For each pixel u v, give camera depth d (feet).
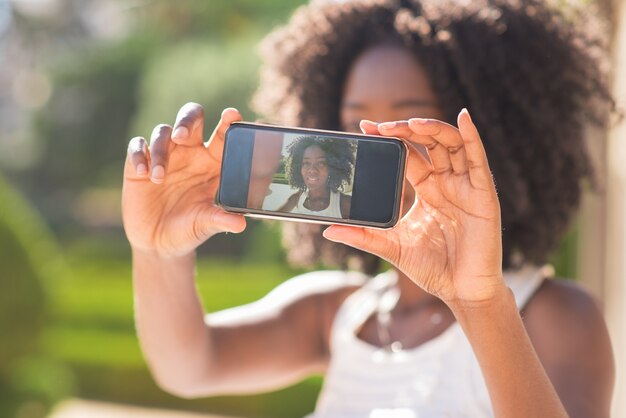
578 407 5.49
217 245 51.13
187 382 6.57
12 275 24.23
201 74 44.65
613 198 12.10
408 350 6.35
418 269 4.58
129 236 5.52
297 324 7.27
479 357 4.50
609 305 12.57
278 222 9.02
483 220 4.39
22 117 72.13
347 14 7.16
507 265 6.48
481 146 4.28
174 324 6.13
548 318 5.86
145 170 4.73
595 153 12.08
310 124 7.54
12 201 26.07
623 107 7.43
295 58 7.62
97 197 64.34
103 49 62.90
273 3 43.24
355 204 4.65
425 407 5.92
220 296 33.19
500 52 6.68
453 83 6.68
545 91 6.77
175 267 5.90
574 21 7.20
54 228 63.87
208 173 5.37
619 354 11.76
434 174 4.58
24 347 24.88
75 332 34.88
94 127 63.26
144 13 55.93
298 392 29.01
